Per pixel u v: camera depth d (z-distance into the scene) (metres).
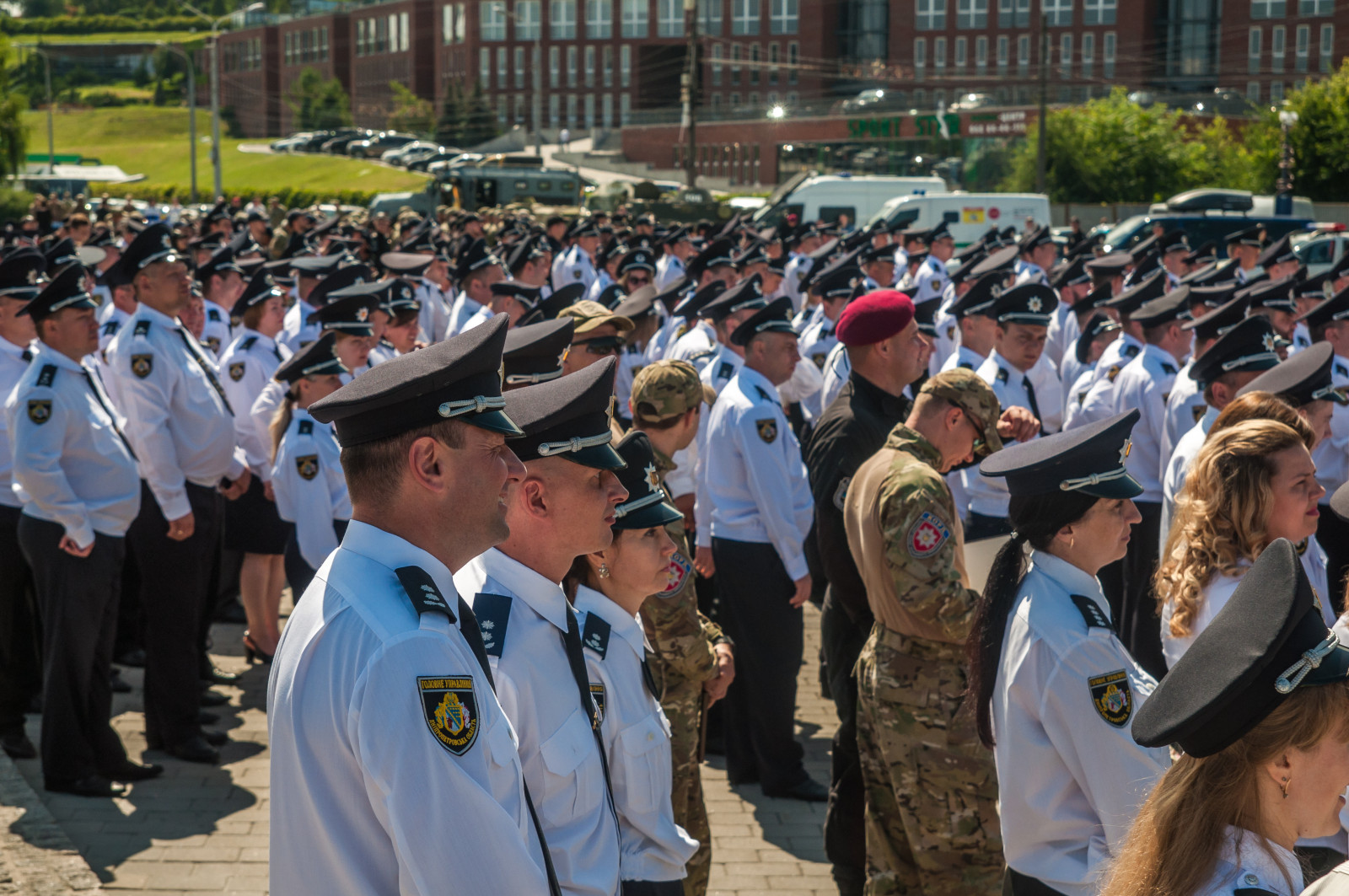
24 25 175.88
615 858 2.58
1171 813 1.91
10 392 5.90
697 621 3.82
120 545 5.41
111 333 8.66
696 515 5.82
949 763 3.65
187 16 178.50
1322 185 47.50
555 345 4.32
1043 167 45.97
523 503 2.59
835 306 10.29
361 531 2.04
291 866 1.93
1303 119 47.62
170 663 5.76
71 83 159.00
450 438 2.01
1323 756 1.83
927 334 7.82
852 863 4.54
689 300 9.25
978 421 3.82
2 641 5.74
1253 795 1.86
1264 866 1.85
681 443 4.39
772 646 5.48
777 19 81.06
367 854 1.89
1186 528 3.34
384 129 99.62
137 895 4.42
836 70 79.75
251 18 121.31
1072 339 11.78
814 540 7.41
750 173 71.12
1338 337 7.32
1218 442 3.30
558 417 2.55
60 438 5.11
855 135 64.94
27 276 5.98
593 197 44.56
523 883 1.86
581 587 2.99
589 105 89.19
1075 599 2.89
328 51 108.19
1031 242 16.64
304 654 1.94
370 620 1.92
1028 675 2.88
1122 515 2.96
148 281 5.80
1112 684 2.79
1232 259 14.66
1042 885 2.88
